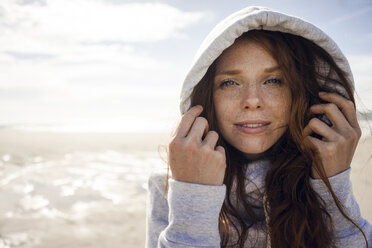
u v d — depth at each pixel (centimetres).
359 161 459
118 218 458
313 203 119
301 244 119
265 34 118
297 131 122
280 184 128
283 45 119
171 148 109
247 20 110
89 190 589
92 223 442
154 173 137
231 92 121
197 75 117
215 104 125
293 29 115
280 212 123
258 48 118
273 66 118
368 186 412
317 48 122
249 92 118
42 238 392
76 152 1073
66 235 403
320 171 115
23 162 876
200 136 111
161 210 130
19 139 1570
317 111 122
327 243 117
